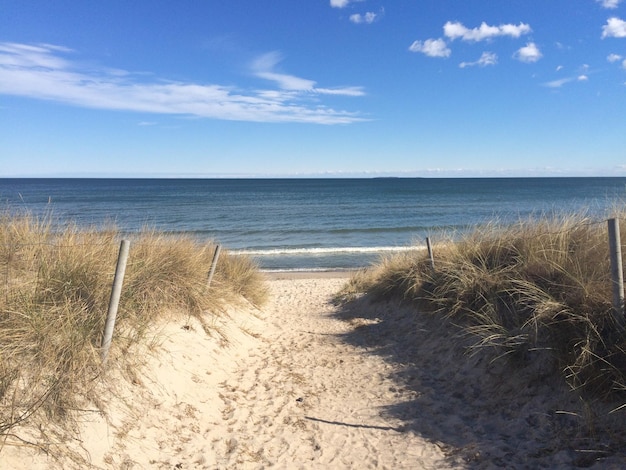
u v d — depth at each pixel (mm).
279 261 23469
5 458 2750
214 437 4242
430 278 8102
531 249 6086
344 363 6652
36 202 59031
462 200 67375
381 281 10211
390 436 4320
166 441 3885
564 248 5586
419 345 6863
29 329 3770
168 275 6727
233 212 48906
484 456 3730
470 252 7602
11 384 3244
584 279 4785
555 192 85562
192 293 6820
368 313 9727
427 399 5016
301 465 3877
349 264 22625
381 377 5914
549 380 4383
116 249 6309
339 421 4719
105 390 3848
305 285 16016
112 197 73000
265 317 9781
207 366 5695
